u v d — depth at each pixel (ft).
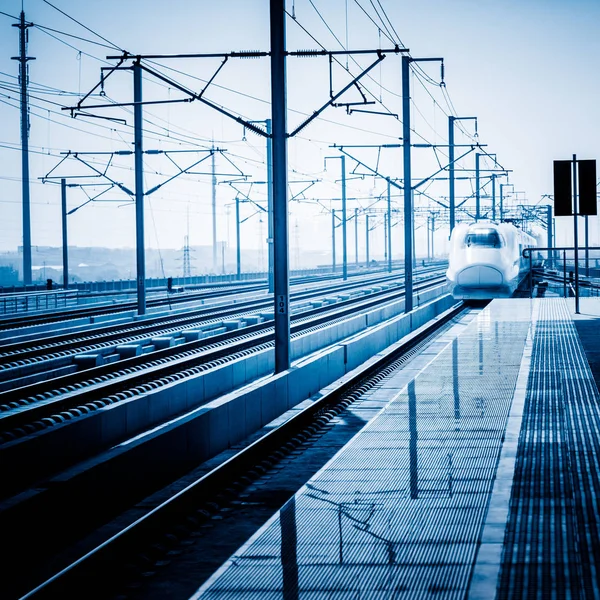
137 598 20.51
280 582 18.13
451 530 21.36
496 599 15.67
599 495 22.68
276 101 50.90
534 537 19.38
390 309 112.57
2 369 59.31
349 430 42.83
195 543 25.11
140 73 92.99
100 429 39.91
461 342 62.85
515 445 29.01
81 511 29.01
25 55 168.76
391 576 18.28
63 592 20.35
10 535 25.27
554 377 43.93
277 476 33.68
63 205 158.61
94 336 86.79
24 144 169.89
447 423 34.76
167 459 35.19
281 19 50.60
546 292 152.35
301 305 117.70
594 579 16.62
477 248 119.55
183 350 72.64
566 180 70.38
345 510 23.38
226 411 41.19
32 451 34.37
